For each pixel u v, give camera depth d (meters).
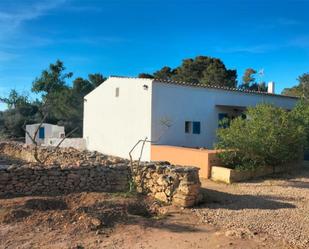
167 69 55.97
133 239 6.98
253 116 15.58
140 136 19.86
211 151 15.09
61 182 10.06
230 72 51.09
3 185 9.50
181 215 8.70
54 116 38.28
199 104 20.95
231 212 9.02
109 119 22.70
